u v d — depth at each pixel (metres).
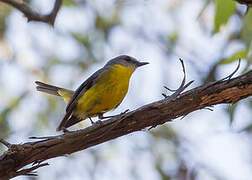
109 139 6.93
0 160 6.48
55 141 6.71
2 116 12.88
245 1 6.43
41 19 8.79
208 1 9.95
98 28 14.42
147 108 6.80
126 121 6.84
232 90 6.59
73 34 14.21
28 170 6.48
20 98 13.41
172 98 6.80
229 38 12.44
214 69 11.85
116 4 14.74
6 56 14.15
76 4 14.20
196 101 6.73
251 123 10.67
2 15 14.20
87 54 14.20
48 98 13.68
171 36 14.21
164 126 13.34
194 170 12.50
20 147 6.56
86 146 6.86
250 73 6.55
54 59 14.25
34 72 14.13
